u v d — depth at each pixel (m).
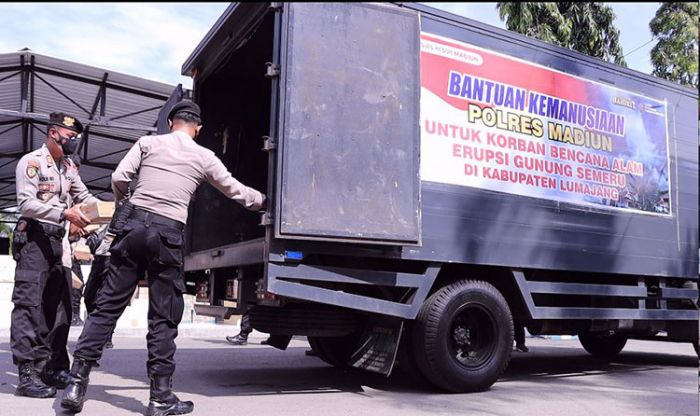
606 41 12.12
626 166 6.17
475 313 5.26
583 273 6.27
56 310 4.85
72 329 9.72
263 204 4.34
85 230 5.00
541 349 9.79
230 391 5.07
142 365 6.36
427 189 4.88
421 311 5.00
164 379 4.04
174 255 4.05
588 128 5.92
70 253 4.98
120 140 14.06
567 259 5.62
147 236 3.96
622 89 6.24
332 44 4.48
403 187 4.61
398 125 4.64
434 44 5.06
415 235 4.61
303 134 4.32
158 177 4.06
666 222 6.43
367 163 4.49
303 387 5.34
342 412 4.29
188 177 4.13
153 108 12.41
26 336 4.56
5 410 4.08
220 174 4.20
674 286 6.77
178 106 4.37
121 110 12.58
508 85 5.43
